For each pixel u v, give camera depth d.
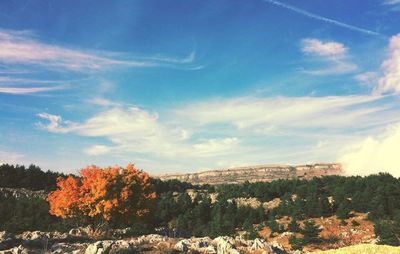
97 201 48.44
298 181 180.50
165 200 136.88
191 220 116.38
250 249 32.16
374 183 145.75
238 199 173.88
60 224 68.12
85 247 33.19
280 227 113.44
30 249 33.00
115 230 51.97
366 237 100.75
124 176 50.78
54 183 149.62
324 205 129.00
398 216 91.62
